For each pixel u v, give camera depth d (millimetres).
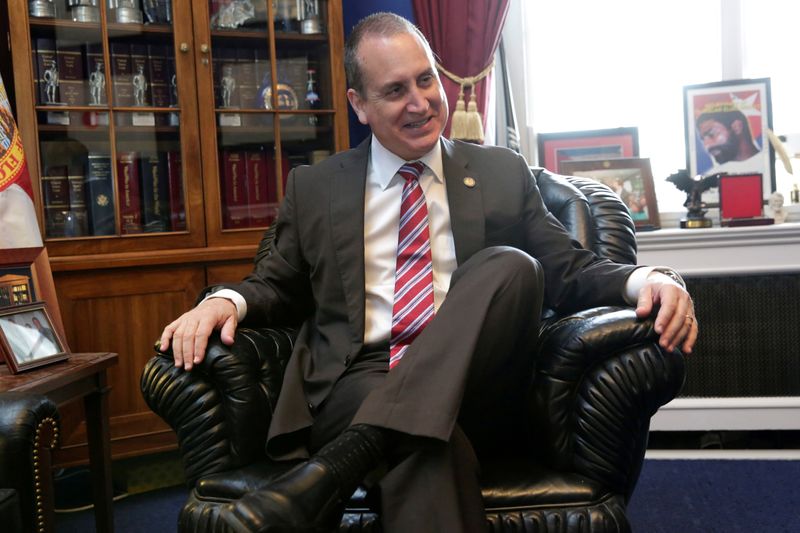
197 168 2740
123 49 2680
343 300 1682
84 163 2633
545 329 1573
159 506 2562
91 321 2574
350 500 1403
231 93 2812
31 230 2295
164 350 1566
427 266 1662
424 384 1331
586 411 1436
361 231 1687
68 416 2494
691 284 2904
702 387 2918
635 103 3217
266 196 2865
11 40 2510
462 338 1356
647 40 3191
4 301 2045
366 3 3287
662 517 2303
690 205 2990
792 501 2377
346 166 1752
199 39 2736
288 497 1195
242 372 1544
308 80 2939
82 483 2830
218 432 1538
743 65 3115
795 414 2838
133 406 2621
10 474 1537
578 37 3244
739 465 2725
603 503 1390
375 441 1314
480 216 1678
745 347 2889
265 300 1722
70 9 2617
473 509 1290
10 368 1853
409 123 1646
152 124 2709
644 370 1420
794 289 2850
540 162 3178
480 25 2973
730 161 3072
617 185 3051
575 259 1681
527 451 1560
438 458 1293
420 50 1644
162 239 2691
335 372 1614
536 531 1358
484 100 3004
